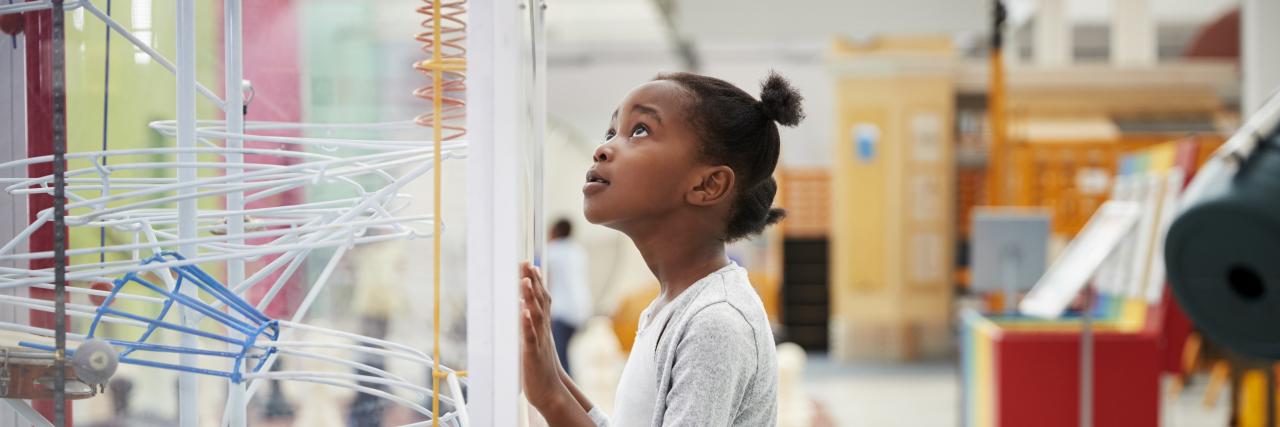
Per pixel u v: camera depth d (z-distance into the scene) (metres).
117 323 0.74
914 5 4.32
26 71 0.74
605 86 8.84
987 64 6.89
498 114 0.62
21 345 0.71
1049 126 6.73
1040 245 3.53
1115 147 6.34
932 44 6.66
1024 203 6.27
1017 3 8.43
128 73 0.76
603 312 7.84
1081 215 6.30
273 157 0.81
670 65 8.81
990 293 5.07
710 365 0.69
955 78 6.91
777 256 7.37
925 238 6.71
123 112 0.76
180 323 0.77
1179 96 6.93
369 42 0.77
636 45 8.74
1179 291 2.07
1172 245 2.07
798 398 3.95
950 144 6.68
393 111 0.77
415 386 0.71
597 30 8.19
